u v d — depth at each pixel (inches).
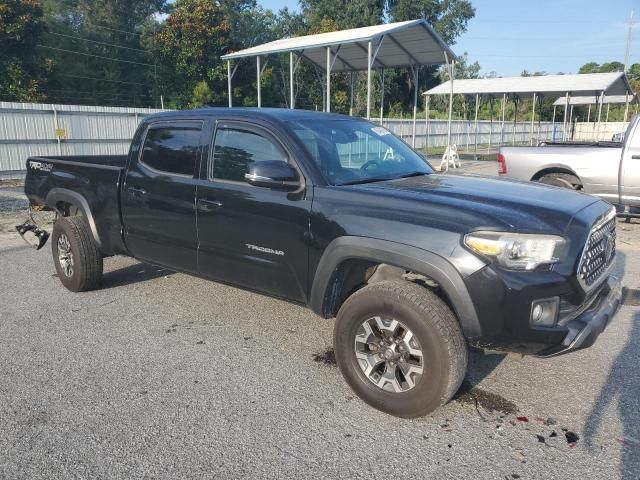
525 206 125.9
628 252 294.0
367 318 131.7
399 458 114.5
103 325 189.2
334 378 150.9
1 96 1336.1
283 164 142.4
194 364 159.0
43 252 302.0
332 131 164.4
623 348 170.2
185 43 1724.9
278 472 109.7
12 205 478.6
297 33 2297.0
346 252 133.1
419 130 1257.4
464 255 116.9
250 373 153.6
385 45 784.3
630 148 321.1
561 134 1841.8
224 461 113.1
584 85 1069.8
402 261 123.9
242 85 1886.1
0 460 112.9
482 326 117.3
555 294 116.7
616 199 330.3
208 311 203.3
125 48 1931.6
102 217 205.8
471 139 1471.5
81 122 757.3
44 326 187.9
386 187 141.3
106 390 142.9
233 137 163.9
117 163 273.9
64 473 109.0
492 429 125.7
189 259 177.2
